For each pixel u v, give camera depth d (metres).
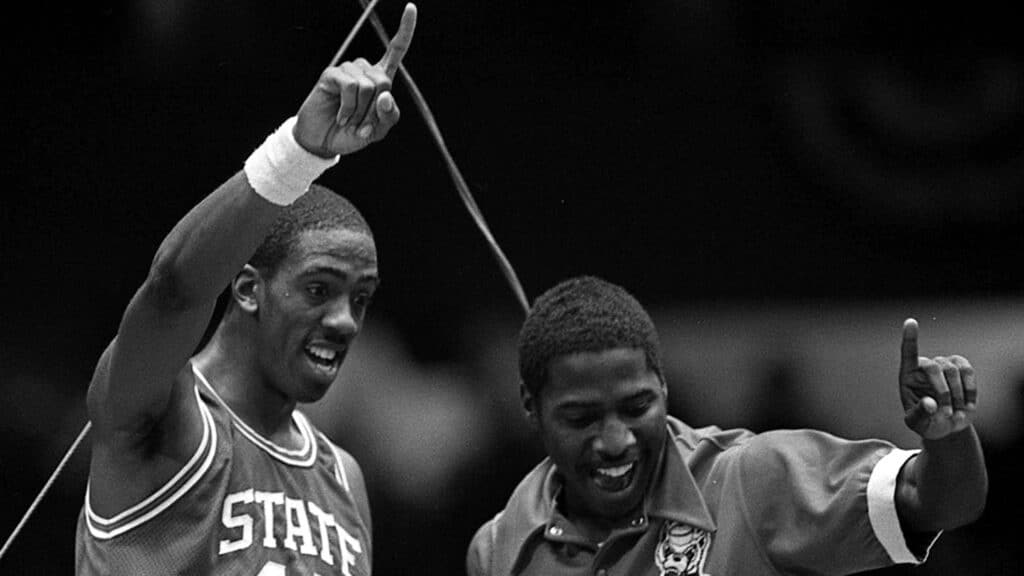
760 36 35.53
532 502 18.56
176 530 17.00
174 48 34.81
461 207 35.41
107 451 16.61
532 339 17.59
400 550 33.47
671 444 17.98
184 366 16.02
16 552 32.91
